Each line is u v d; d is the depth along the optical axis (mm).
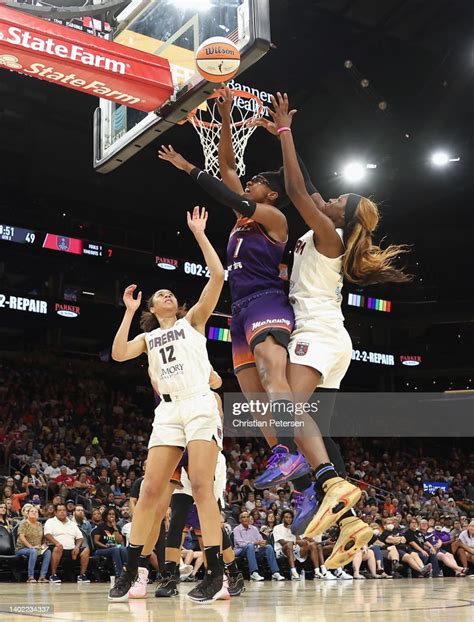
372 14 17859
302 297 3395
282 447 3127
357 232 3459
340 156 21109
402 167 20828
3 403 18094
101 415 19734
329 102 20016
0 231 18422
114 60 5602
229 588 5508
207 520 4094
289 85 19297
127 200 21031
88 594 5730
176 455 4273
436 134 19656
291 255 20875
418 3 17406
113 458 16000
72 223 19984
